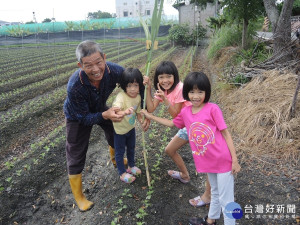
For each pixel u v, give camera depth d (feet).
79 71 8.39
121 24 94.27
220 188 7.43
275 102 15.40
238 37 37.52
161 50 60.80
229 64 29.91
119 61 43.86
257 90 17.81
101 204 9.91
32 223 9.43
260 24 47.39
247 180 10.59
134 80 8.80
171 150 9.73
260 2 31.35
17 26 88.94
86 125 8.97
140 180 10.93
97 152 14.08
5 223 9.36
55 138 15.94
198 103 7.41
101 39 83.35
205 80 7.13
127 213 9.19
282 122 13.74
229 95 20.88
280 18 21.93
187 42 65.41
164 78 8.75
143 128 9.80
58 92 26.02
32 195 10.75
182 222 8.80
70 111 8.71
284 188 9.83
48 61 46.16
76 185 9.65
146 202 9.51
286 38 21.75
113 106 8.91
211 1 38.24
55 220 9.55
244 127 14.94
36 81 31.27
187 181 10.70
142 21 10.10
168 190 10.30
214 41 46.60
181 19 74.43
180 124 8.43
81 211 9.72
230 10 33.37
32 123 18.58
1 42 82.58
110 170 12.17
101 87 8.84
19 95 25.38
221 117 7.28
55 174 12.17
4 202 10.25
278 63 20.98
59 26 91.04
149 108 9.67
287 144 12.54
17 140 16.08
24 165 12.88
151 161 12.43
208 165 7.54
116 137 9.96
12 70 38.24
